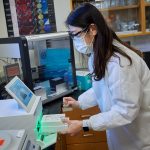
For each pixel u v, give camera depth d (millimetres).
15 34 2758
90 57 1403
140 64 1285
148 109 1351
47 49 2121
